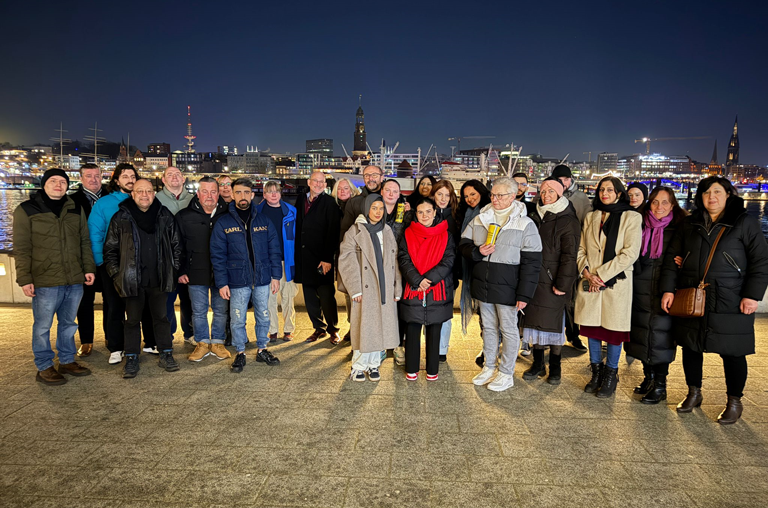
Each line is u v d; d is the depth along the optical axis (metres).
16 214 3.89
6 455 2.88
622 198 3.85
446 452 2.92
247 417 3.39
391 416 3.42
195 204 4.54
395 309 4.09
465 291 4.59
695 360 3.51
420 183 4.86
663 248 3.64
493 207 3.92
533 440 3.08
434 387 3.98
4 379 4.12
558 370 4.08
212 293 4.68
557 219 3.83
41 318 3.99
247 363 4.57
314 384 4.03
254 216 4.49
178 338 5.44
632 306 3.70
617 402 3.70
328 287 5.20
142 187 4.16
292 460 2.82
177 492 2.51
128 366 4.18
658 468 2.75
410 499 2.45
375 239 3.98
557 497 2.47
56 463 2.79
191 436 3.12
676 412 3.52
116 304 4.48
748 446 3.02
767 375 4.21
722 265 3.26
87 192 4.89
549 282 3.86
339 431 3.19
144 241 4.16
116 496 2.47
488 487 2.56
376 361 4.11
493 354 4.04
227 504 2.40
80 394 3.81
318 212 5.14
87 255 4.30
